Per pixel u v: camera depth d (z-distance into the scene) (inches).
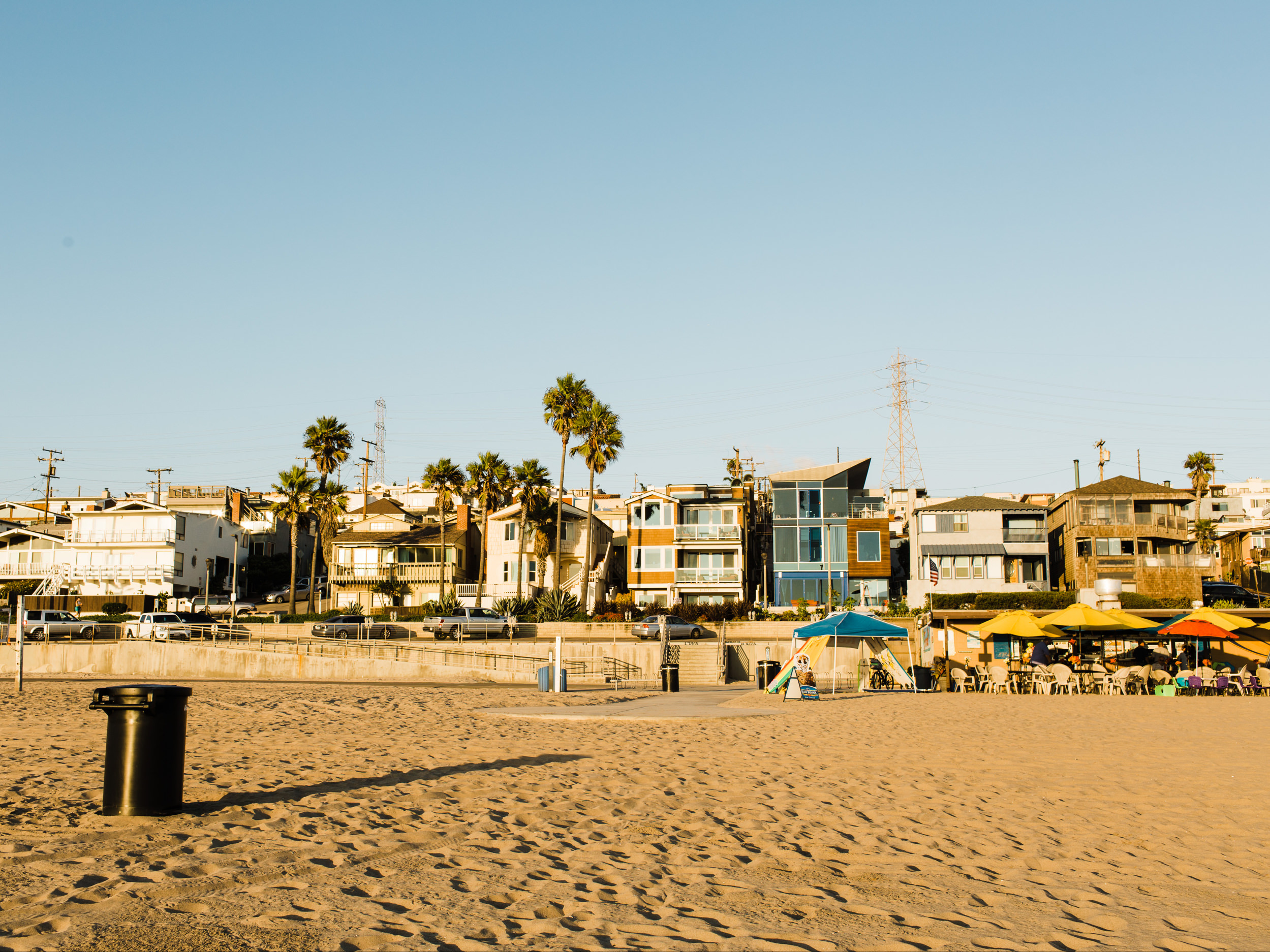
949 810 398.0
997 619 1294.3
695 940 217.8
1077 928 237.1
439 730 705.0
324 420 2896.2
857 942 220.4
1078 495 2583.7
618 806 394.0
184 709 358.6
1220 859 318.3
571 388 2625.5
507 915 233.5
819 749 609.0
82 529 3070.9
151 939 203.6
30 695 1102.4
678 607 2416.3
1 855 280.7
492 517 2854.3
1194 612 1256.8
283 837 313.6
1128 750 601.9
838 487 2819.9
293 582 2684.5
